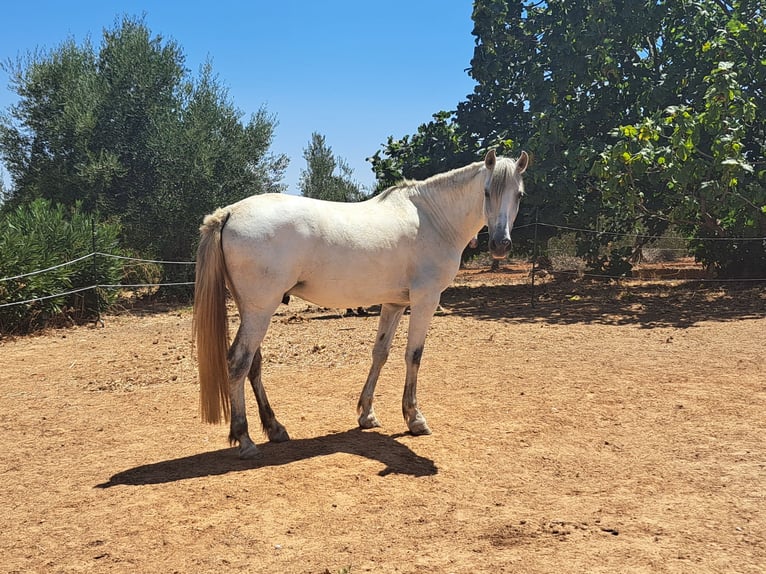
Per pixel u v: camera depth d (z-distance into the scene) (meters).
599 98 16.42
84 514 3.85
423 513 3.81
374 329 11.19
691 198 13.05
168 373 8.06
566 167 15.16
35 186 18.56
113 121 18.80
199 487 4.23
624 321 11.70
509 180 4.88
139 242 18.48
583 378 7.31
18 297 11.70
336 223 4.92
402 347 9.43
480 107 17.62
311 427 5.66
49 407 6.52
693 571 3.07
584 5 15.55
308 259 4.79
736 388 6.70
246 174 19.31
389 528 3.61
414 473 4.48
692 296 14.60
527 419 5.75
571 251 24.58
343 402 6.50
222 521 3.71
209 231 4.66
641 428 5.45
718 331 10.27
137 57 18.94
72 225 14.31
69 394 7.08
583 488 4.18
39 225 13.85
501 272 23.62
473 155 17.00
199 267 4.62
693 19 15.54
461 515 3.77
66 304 13.31
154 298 18.11
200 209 18.16
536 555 3.25
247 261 4.58
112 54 19.12
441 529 3.59
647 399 6.35
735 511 3.77
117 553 3.36
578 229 16.58
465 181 5.34
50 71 18.67
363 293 5.11
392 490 4.16
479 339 10.10
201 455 4.94
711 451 4.84
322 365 8.31
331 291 4.98
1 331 11.57
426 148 18.14
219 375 4.59
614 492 4.10
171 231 18.09
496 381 7.25
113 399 6.80
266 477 4.38
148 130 18.81
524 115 17.17
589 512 3.79
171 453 5.01
